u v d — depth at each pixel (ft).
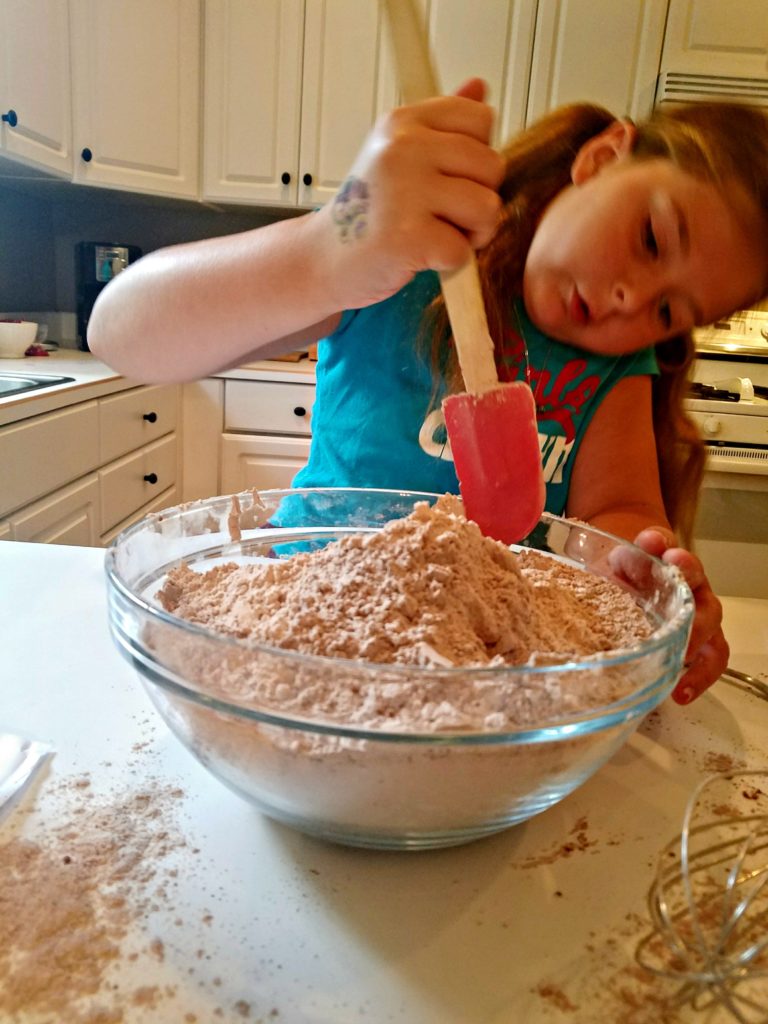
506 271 3.01
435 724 1.03
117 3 6.75
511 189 3.04
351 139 7.64
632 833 1.38
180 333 2.45
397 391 3.15
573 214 2.76
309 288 2.05
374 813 1.15
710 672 1.85
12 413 4.55
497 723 1.05
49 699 1.69
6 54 5.64
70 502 5.41
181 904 1.15
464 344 1.60
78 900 1.15
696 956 1.11
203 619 1.48
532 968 1.08
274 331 2.31
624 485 3.19
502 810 1.18
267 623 1.34
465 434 1.62
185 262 2.43
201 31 7.40
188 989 1.02
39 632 2.00
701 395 6.59
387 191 1.63
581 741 1.13
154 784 1.43
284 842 1.30
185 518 1.92
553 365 3.12
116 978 1.03
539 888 1.23
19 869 1.20
